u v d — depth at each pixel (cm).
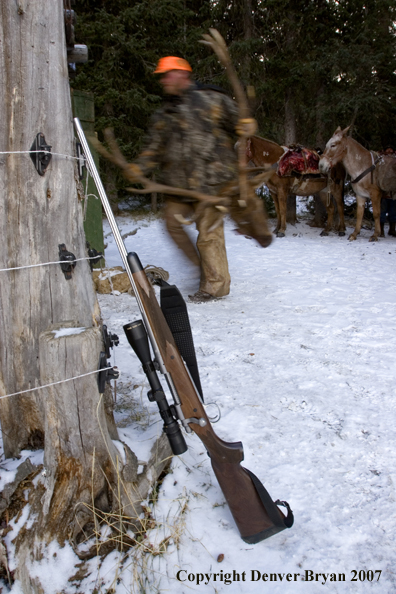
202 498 246
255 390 363
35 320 218
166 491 245
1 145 199
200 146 218
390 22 1356
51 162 207
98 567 204
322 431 306
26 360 221
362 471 268
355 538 223
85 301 231
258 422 317
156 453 248
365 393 357
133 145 1324
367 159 1080
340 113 1325
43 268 213
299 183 1181
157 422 294
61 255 216
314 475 265
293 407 337
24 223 208
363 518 234
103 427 212
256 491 215
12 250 210
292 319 537
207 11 1429
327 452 285
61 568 199
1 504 208
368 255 952
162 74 229
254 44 1299
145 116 1394
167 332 207
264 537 218
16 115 197
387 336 476
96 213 712
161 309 213
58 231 215
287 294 654
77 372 197
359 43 1318
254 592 199
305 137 1549
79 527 208
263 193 1477
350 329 498
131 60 1360
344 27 1358
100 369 204
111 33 1268
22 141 200
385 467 271
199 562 213
